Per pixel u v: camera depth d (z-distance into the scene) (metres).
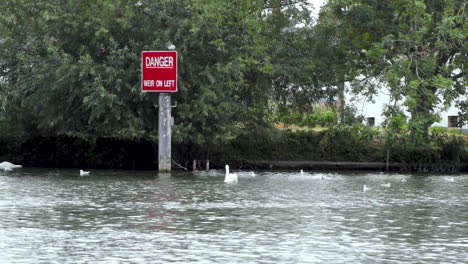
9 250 20.56
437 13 51.66
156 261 19.25
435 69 52.03
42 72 47.84
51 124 48.56
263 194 34.59
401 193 35.84
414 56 49.62
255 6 50.91
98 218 26.39
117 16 48.59
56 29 48.75
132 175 45.22
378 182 42.22
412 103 46.59
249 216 27.11
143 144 51.88
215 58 50.44
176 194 34.19
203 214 27.55
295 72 52.47
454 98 50.91
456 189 38.09
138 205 30.00
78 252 20.33
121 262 19.12
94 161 52.22
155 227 24.48
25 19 51.53
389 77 47.53
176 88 46.25
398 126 48.34
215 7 47.94
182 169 51.03
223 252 20.39
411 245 21.69
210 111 48.25
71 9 48.66
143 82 46.44
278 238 22.58
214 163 52.56
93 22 48.25
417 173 50.72
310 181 42.38
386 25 51.88
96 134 49.47
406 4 48.22
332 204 30.98
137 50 49.09
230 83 48.75
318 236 23.00
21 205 29.88
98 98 46.31
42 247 20.98
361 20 51.44
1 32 52.06
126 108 48.22
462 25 49.56
